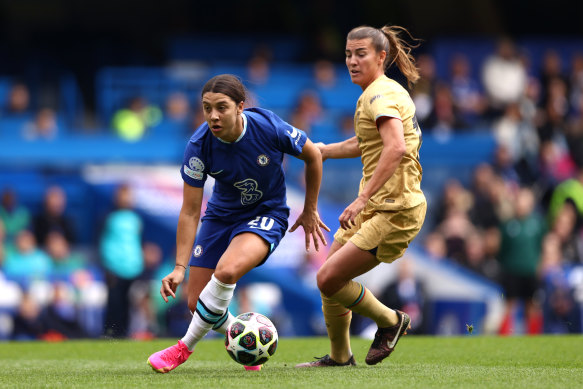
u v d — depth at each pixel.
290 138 15.16
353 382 12.97
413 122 15.35
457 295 36.62
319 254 38.06
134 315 33.28
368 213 15.45
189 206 15.18
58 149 45.31
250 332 15.21
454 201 40.78
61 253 37.44
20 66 60.50
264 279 36.78
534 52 56.44
